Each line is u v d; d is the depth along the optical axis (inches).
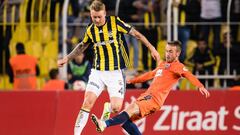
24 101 1195.9
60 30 1471.5
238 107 1216.8
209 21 1478.8
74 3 1472.7
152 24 1473.9
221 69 1469.0
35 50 1471.5
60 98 1202.0
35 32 1471.5
